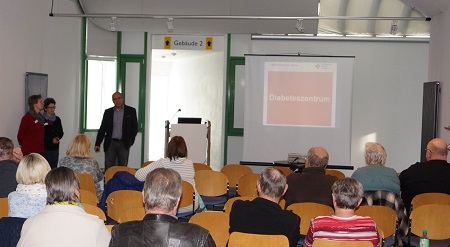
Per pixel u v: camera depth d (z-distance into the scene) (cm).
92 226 267
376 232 328
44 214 268
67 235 263
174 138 582
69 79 1055
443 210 458
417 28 1124
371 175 490
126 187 548
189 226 232
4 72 799
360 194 330
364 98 1148
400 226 483
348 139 1041
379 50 1143
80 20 1081
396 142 1147
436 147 543
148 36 1177
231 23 1130
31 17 895
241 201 346
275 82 1055
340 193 329
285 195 473
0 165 471
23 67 869
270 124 1057
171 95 1631
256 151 1062
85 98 1116
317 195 460
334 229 325
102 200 548
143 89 1182
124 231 230
